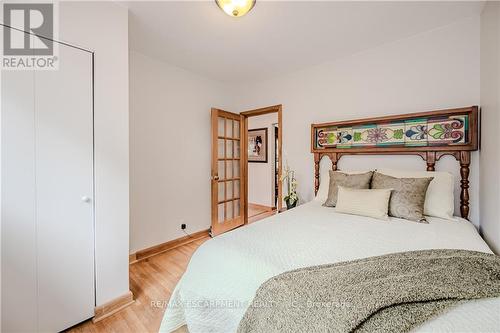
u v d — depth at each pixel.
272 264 1.07
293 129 3.18
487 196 1.67
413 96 2.24
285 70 3.13
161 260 2.57
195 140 3.28
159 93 2.82
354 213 1.96
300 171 3.12
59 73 1.46
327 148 2.79
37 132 1.38
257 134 5.25
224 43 2.38
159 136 2.83
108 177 1.70
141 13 1.87
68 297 1.51
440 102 2.10
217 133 3.34
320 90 2.91
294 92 3.17
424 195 1.84
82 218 1.57
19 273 1.33
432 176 1.95
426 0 1.71
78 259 1.56
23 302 1.35
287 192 3.23
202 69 3.12
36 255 1.38
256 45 2.43
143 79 2.65
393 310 0.72
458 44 2.00
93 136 1.62
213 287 1.13
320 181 2.90
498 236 1.46
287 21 1.98
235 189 3.88
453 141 1.99
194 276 1.25
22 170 1.33
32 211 1.37
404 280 0.85
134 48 2.49
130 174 2.54
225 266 1.15
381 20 1.97
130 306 1.78
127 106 1.80
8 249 1.29
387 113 2.39
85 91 1.58
